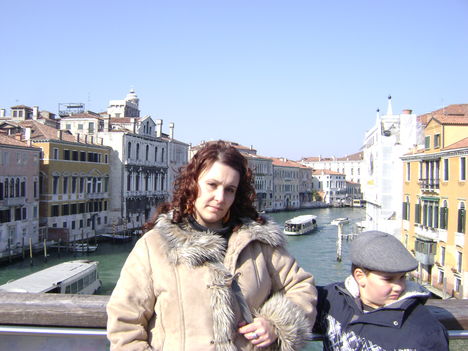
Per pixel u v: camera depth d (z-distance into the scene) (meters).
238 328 2.53
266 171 101.06
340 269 39.19
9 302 3.23
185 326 2.45
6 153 39.53
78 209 51.03
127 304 2.52
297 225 60.41
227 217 2.85
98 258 42.44
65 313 3.19
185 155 78.00
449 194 26.20
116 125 63.25
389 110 45.59
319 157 159.50
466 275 23.95
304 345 2.63
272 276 2.78
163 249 2.56
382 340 2.70
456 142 26.98
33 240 43.38
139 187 62.34
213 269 2.52
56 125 62.38
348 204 129.00
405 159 33.28
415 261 2.75
